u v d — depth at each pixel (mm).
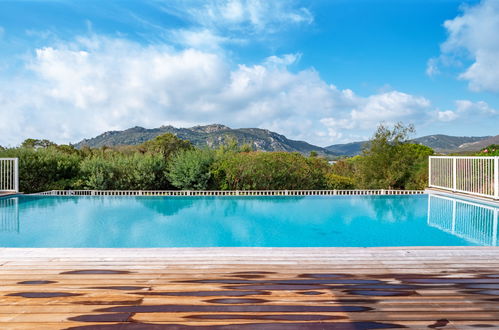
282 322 2109
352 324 2084
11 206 9109
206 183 12320
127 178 12414
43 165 11953
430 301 2443
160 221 7582
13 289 2674
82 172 12406
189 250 3801
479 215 7695
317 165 13617
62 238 6020
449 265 3326
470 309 2307
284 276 3020
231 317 2178
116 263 3381
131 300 2457
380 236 6227
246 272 3129
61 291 2635
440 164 10484
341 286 2762
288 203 9922
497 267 3268
